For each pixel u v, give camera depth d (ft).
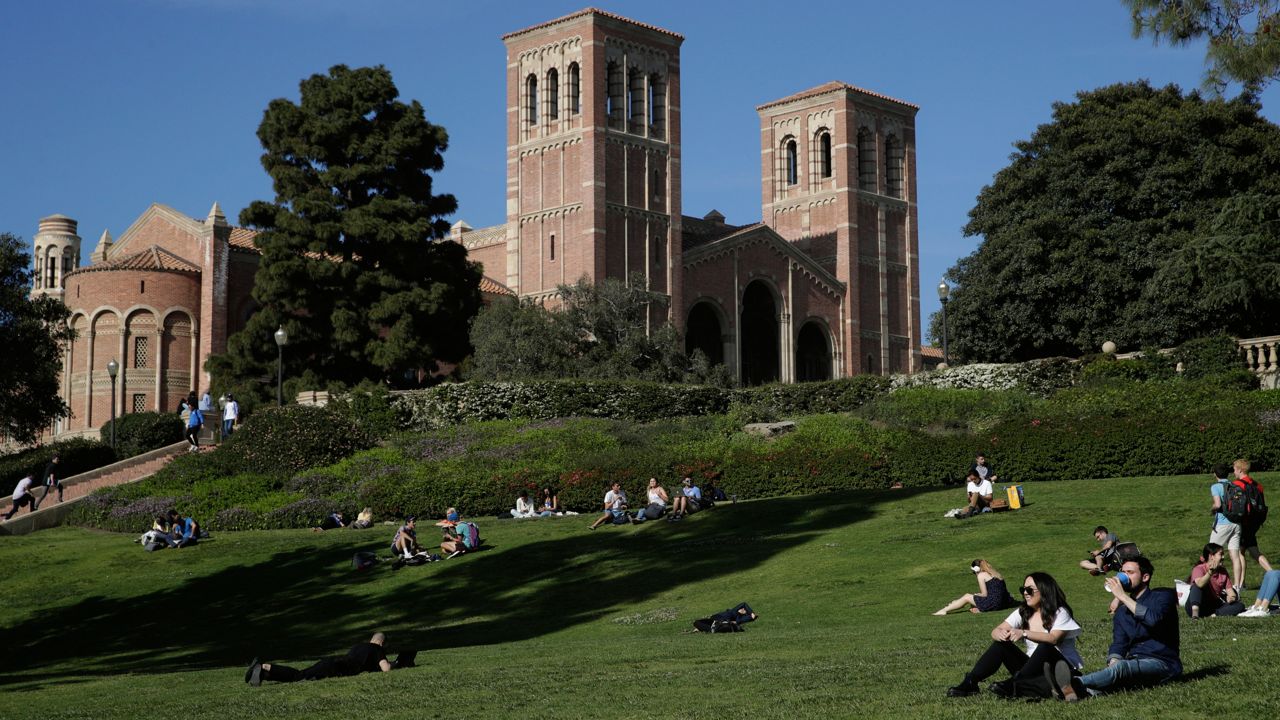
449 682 57.98
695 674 56.54
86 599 115.14
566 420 181.47
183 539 133.80
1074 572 87.76
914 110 333.62
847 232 312.91
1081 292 216.54
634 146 276.21
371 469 159.12
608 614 93.04
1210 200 210.59
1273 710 41.45
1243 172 209.87
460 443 170.91
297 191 222.07
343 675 63.82
